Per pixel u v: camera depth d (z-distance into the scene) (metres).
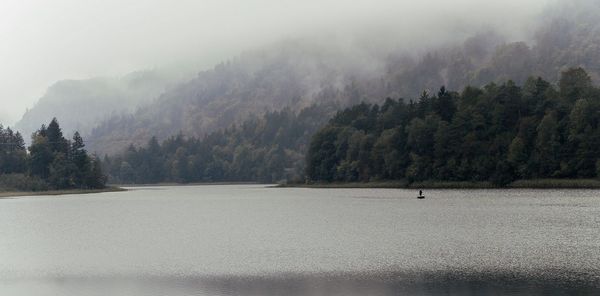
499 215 98.38
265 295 47.91
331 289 49.09
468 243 68.62
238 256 64.44
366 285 50.00
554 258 58.50
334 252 65.19
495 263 56.81
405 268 55.78
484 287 48.34
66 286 52.38
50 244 78.06
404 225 88.31
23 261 64.94
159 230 92.00
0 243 80.00
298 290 49.09
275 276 54.06
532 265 55.53
